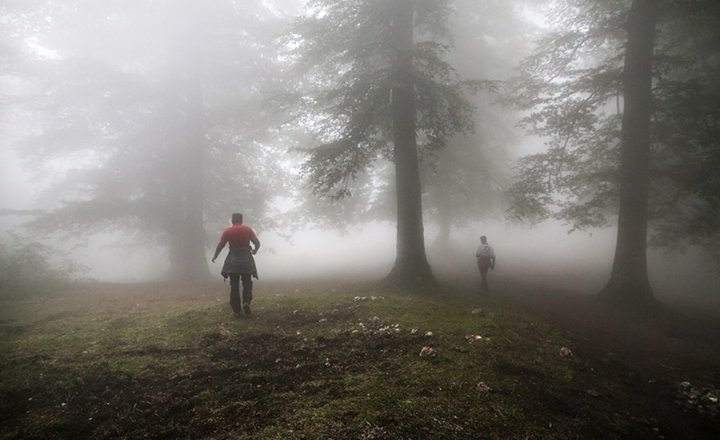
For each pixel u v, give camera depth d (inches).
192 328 247.6
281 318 271.7
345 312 288.0
